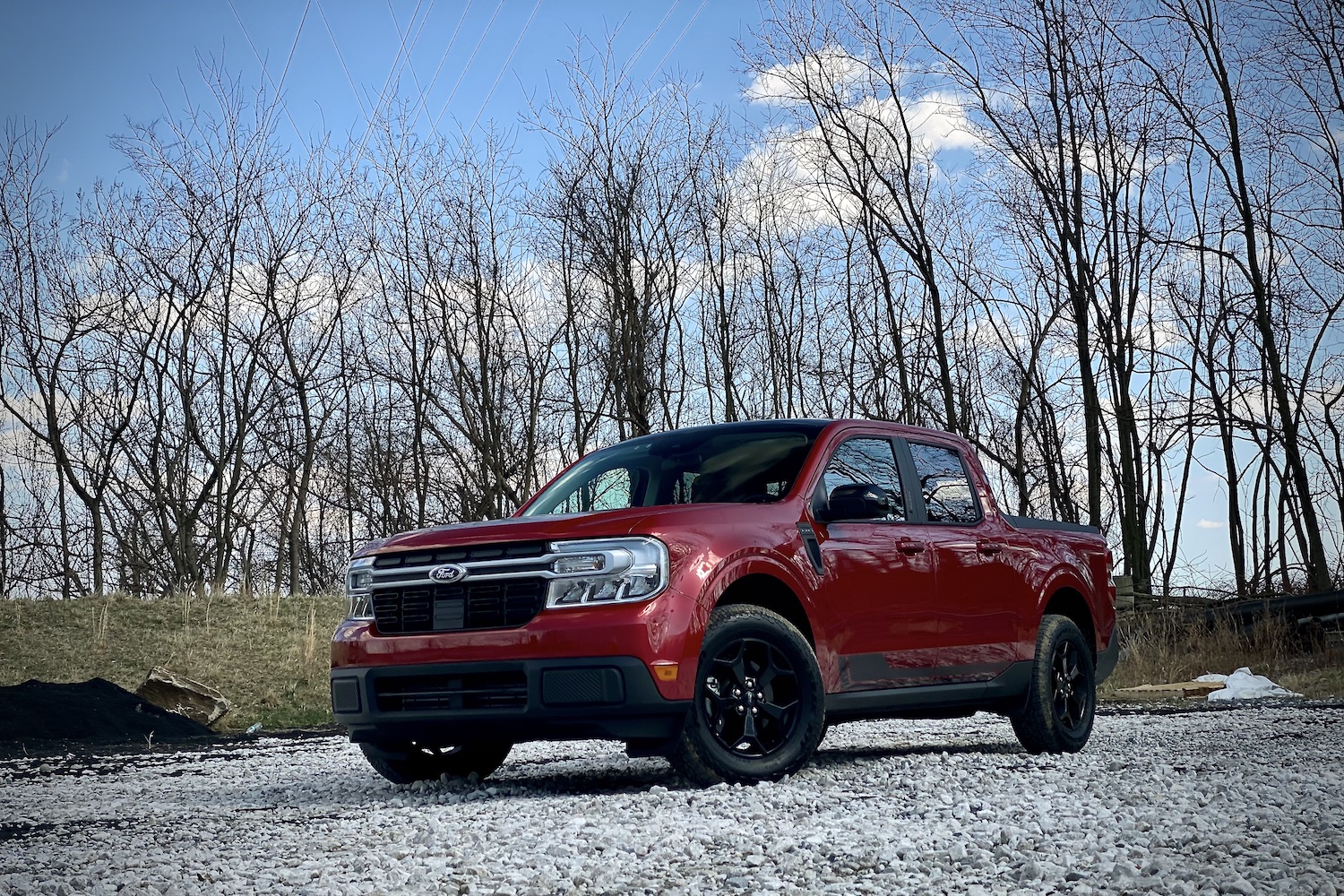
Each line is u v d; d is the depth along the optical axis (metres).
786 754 5.80
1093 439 31.34
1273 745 7.34
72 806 6.29
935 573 6.85
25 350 36.19
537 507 7.12
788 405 37.72
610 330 33.78
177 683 14.30
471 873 3.66
